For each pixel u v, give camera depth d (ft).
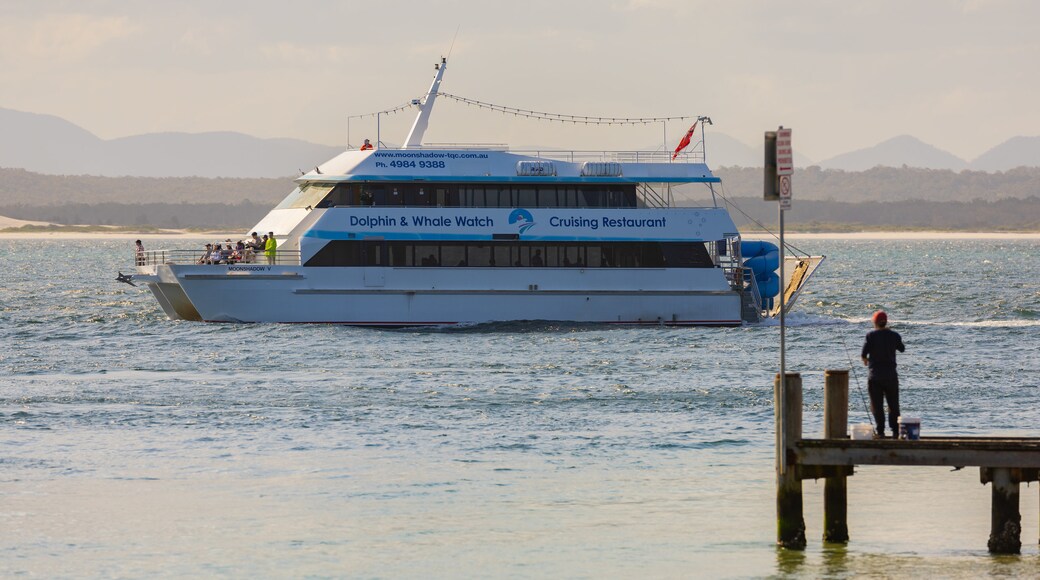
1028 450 221.87
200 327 558.56
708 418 364.58
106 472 296.10
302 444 326.65
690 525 254.88
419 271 544.21
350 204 546.26
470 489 282.36
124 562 231.09
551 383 426.10
